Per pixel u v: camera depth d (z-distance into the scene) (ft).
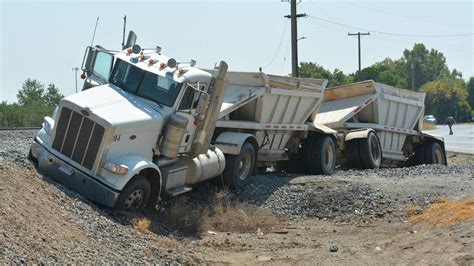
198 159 42.42
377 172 59.62
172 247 31.63
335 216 43.21
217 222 39.81
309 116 62.54
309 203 45.03
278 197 46.55
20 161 35.09
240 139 47.93
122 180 34.14
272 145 57.67
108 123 34.19
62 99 35.53
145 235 32.55
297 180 51.08
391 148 76.84
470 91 446.60
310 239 36.42
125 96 38.42
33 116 144.77
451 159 95.45
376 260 30.42
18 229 24.21
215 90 41.91
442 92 396.78
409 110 80.02
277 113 56.39
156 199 37.76
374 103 72.74
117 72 39.96
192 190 45.80
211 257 31.14
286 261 30.73
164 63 40.16
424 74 506.48
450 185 49.06
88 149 34.53
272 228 40.01
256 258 31.37
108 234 29.96
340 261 30.55
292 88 56.90
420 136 82.38
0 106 139.74
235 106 51.19
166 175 38.81
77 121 34.91
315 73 282.77
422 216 40.45
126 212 34.99
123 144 35.47
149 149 37.63
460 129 217.36
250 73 52.85
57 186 33.76
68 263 23.49
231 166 47.14
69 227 28.19
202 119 41.27
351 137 67.26
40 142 36.52
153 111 37.88
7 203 26.21
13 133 80.64
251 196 46.75
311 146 61.62
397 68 511.40
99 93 37.83
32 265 21.67
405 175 56.13
